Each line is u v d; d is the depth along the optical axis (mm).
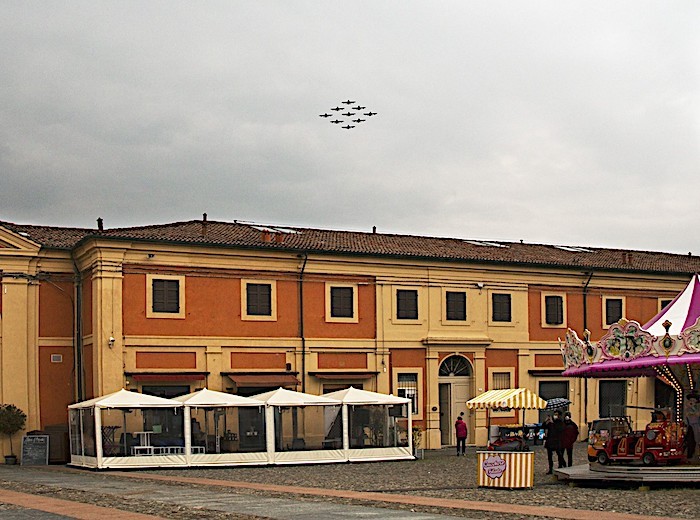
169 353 42031
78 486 27984
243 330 43656
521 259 51250
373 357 46344
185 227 46375
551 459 32031
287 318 44656
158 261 42156
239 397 38094
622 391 52844
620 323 29797
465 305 48812
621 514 19766
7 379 42250
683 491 25750
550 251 55812
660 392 53750
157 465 36312
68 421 41719
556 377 50719
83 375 43250
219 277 43438
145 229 44594
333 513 19969
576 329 51656
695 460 29203
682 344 28219
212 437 37312
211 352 42844
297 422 38531
